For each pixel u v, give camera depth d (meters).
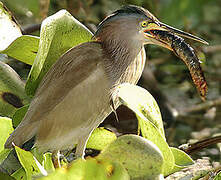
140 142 5.30
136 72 5.37
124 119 5.56
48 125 5.32
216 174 5.34
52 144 5.33
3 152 5.36
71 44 5.41
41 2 5.61
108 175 5.21
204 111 5.67
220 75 5.78
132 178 5.29
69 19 5.41
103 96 5.34
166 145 5.32
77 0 5.71
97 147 5.42
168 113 5.64
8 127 5.37
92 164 5.21
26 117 5.32
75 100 5.32
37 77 5.39
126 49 5.34
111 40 5.34
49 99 5.32
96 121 5.34
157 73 5.78
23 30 5.56
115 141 5.30
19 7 5.66
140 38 5.35
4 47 5.43
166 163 5.33
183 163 5.36
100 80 5.33
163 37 5.34
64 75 5.32
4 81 5.44
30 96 5.41
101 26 5.36
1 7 5.45
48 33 5.37
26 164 5.28
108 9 5.78
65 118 5.32
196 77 5.35
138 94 5.32
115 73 5.34
